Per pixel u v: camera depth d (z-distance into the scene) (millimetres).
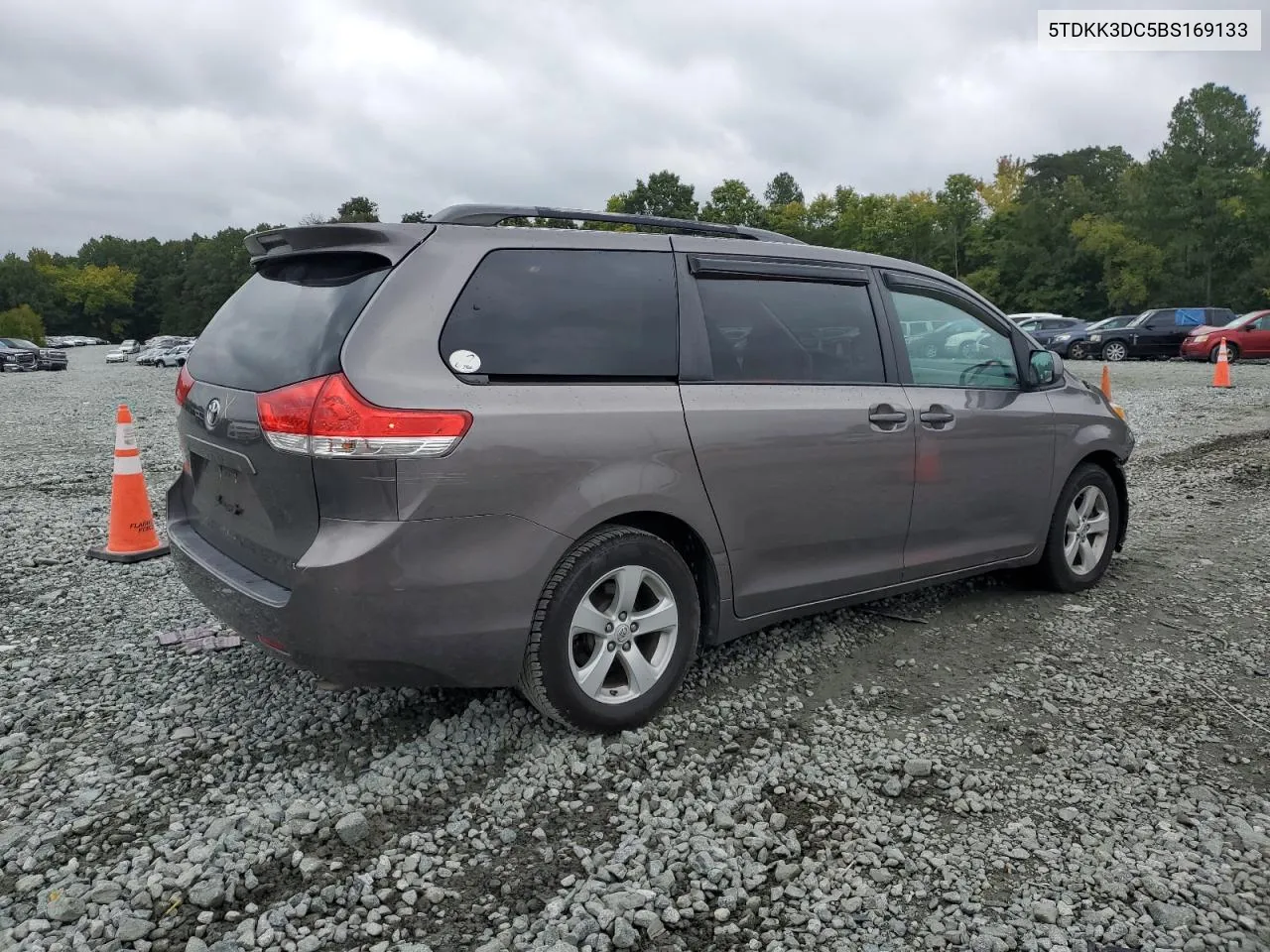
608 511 3156
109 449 11773
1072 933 2336
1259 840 2738
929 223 64438
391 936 2307
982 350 4625
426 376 2861
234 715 3500
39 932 2287
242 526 3221
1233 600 4945
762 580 3713
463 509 2867
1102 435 5055
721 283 3658
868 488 3971
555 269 3256
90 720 3469
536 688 3141
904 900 2473
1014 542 4688
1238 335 23859
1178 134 55875
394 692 3678
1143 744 3346
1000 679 3914
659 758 3195
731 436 3490
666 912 2396
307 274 3260
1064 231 61344
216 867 2551
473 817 2840
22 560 5703
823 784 3053
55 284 126500
